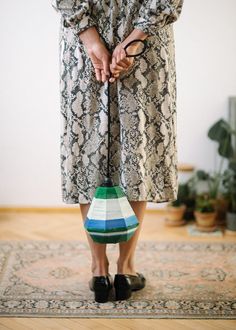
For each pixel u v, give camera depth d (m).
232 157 2.92
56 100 3.12
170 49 1.64
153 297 1.79
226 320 1.62
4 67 3.10
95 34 1.54
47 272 2.05
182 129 3.14
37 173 3.20
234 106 3.01
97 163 1.64
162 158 1.66
